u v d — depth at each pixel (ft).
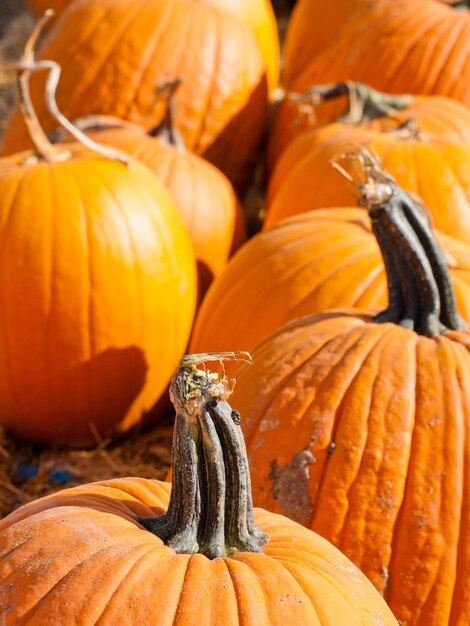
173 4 17.52
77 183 11.75
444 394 7.84
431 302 8.53
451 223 12.92
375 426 7.73
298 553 6.05
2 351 11.67
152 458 12.75
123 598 5.35
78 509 6.04
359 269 10.43
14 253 11.37
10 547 5.70
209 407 5.76
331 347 8.30
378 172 8.46
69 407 12.16
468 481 7.59
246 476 5.90
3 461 12.32
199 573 5.54
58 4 27.25
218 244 14.60
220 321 10.99
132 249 11.77
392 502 7.55
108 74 16.76
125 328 11.87
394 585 7.46
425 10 18.12
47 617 5.28
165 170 14.51
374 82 17.56
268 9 21.01
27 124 12.11
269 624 5.36
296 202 13.79
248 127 17.90
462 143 14.10
